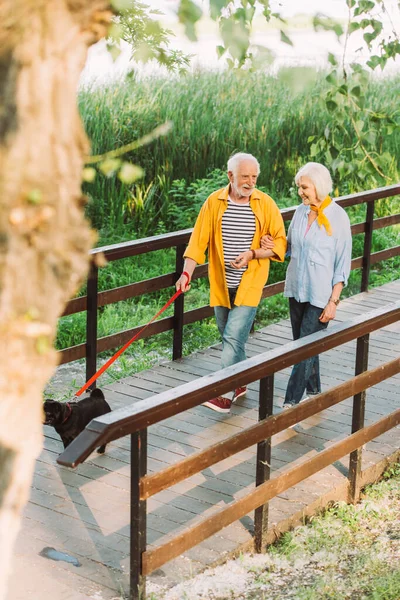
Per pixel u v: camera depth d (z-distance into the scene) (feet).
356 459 16.02
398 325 26.00
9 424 5.50
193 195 37.19
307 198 17.16
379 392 20.66
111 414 10.82
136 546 11.53
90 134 38.14
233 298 18.39
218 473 16.30
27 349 5.41
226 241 18.04
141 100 40.14
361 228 27.94
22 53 5.11
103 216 36.24
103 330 27.50
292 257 17.78
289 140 42.39
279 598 12.71
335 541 14.52
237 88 42.98
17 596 11.89
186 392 11.76
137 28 10.02
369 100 44.62
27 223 5.16
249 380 12.89
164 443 17.35
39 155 5.18
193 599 12.37
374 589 13.06
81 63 5.53
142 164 38.81
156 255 35.01
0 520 5.67
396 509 16.03
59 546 13.38
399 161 43.32
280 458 16.93
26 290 5.26
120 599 12.00
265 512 13.93
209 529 12.61
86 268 5.58
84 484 15.57
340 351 23.50
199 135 39.93
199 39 8.18
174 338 22.39
